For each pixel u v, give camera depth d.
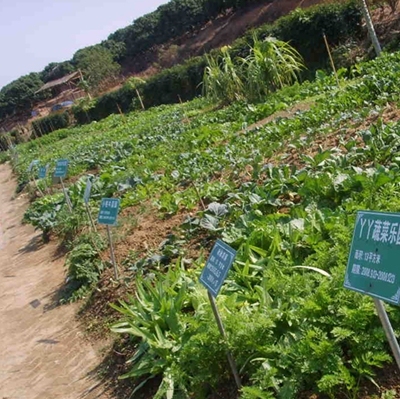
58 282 7.98
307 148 8.29
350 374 3.21
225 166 9.10
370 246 2.45
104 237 8.04
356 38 19.17
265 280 4.20
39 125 47.59
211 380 3.69
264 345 3.55
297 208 5.36
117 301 6.05
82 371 5.17
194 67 29.20
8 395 5.16
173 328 4.37
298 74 18.72
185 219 7.18
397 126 6.73
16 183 22.02
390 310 3.31
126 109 37.25
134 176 10.90
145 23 54.28
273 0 39.12
